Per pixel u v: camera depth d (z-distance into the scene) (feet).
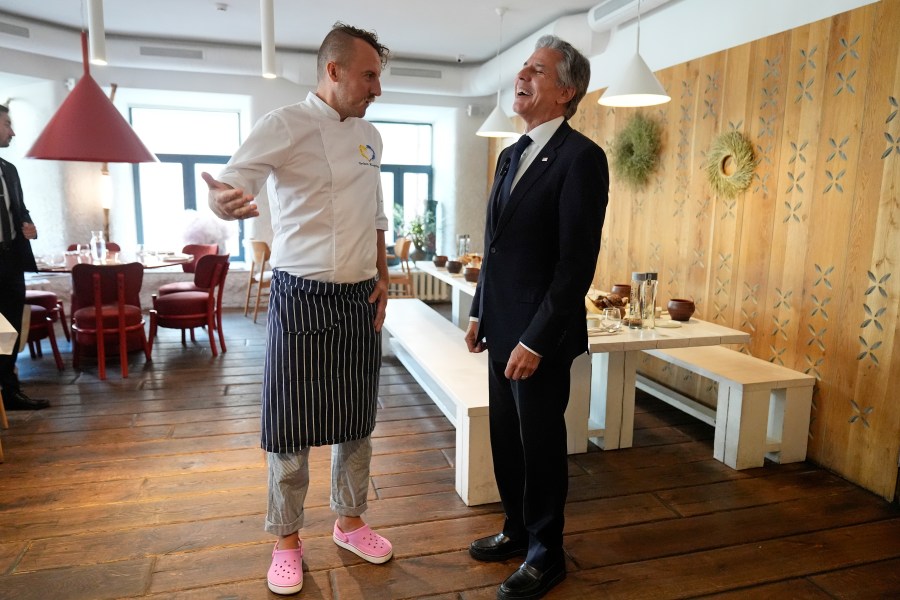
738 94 11.52
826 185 9.74
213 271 15.92
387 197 27.61
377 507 8.38
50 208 20.36
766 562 7.24
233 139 25.23
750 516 8.30
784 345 10.65
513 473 6.91
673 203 13.51
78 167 20.63
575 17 16.44
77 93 12.27
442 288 26.13
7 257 11.35
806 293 10.18
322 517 8.08
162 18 18.03
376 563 7.06
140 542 7.41
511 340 6.11
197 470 9.41
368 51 5.88
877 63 8.82
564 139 5.84
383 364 15.74
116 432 10.88
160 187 24.72
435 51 21.54
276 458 6.46
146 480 9.04
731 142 11.58
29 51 18.63
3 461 9.59
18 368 14.85
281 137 5.81
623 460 10.11
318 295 6.15
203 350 16.99
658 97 10.69
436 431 11.23
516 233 5.98
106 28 19.08
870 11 8.91
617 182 15.74
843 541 7.72
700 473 9.64
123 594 6.43
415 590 6.61
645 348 8.86
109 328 14.56
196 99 23.06
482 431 8.35
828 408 9.80
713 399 12.41
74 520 7.88
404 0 16.19
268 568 6.97
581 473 9.58
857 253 9.24
